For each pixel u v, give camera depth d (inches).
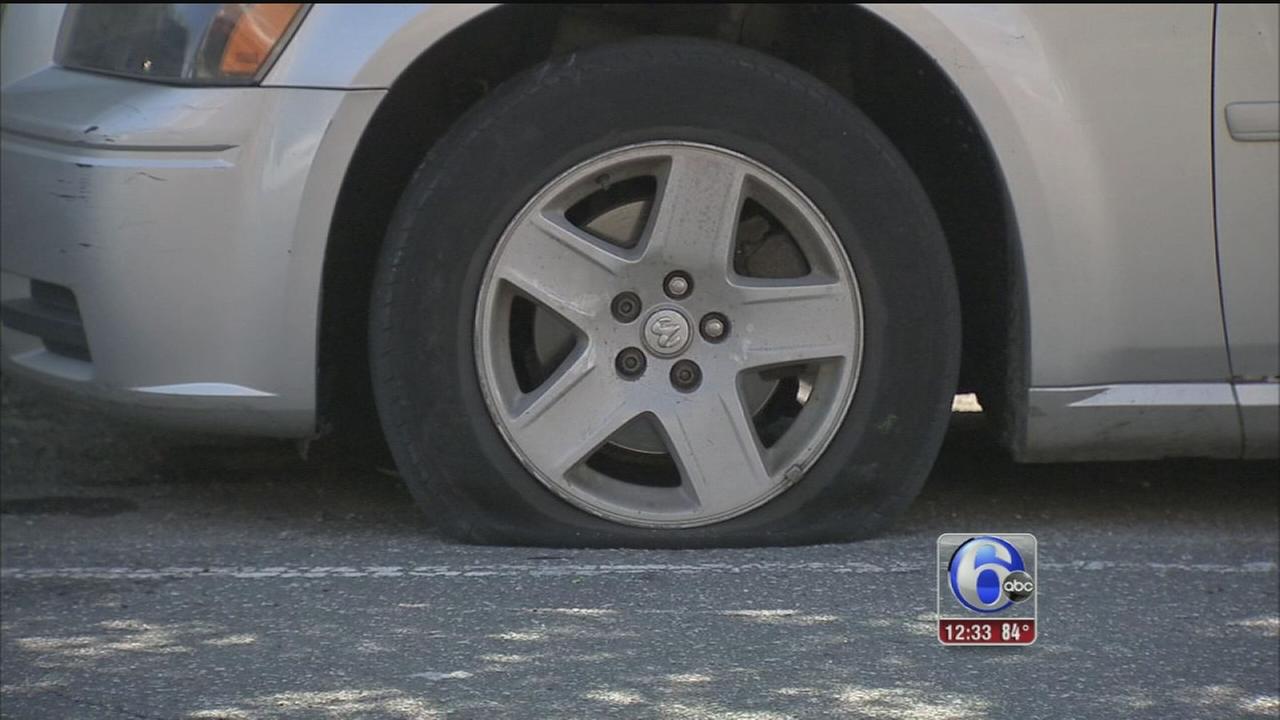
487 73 544.4
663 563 512.4
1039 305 518.6
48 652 441.1
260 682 418.3
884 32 515.8
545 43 548.7
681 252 509.0
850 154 506.6
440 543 538.0
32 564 520.7
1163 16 512.1
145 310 504.7
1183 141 514.9
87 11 531.2
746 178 508.1
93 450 667.4
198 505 595.5
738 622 461.7
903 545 536.4
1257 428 533.3
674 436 514.9
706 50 502.3
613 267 508.4
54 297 526.0
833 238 511.2
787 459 523.2
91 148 504.4
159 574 509.0
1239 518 586.6
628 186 518.6
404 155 538.9
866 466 522.6
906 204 510.6
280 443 685.3
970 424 717.3
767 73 502.6
